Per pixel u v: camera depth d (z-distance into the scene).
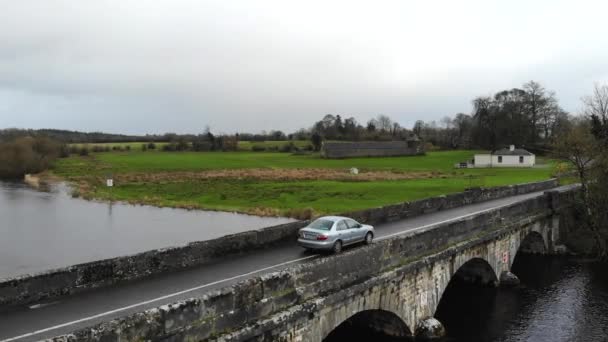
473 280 31.92
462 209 37.59
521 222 33.59
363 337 22.09
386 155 140.12
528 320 25.69
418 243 21.88
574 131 48.00
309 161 130.38
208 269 18.92
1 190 83.31
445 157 135.50
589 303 28.39
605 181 41.59
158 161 135.50
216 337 12.69
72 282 15.72
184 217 55.72
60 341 9.91
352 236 23.27
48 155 130.62
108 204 66.19
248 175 96.19
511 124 132.38
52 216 56.78
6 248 40.09
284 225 24.23
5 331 12.48
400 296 20.30
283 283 14.91
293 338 14.88
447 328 24.42
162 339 11.63
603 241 40.59
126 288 16.25
